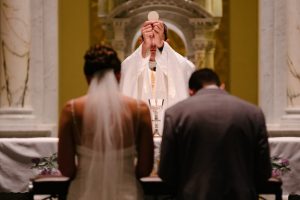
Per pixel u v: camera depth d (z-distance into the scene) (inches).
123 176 170.7
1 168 298.0
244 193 164.6
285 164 286.8
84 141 170.7
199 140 166.7
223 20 454.3
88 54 175.8
